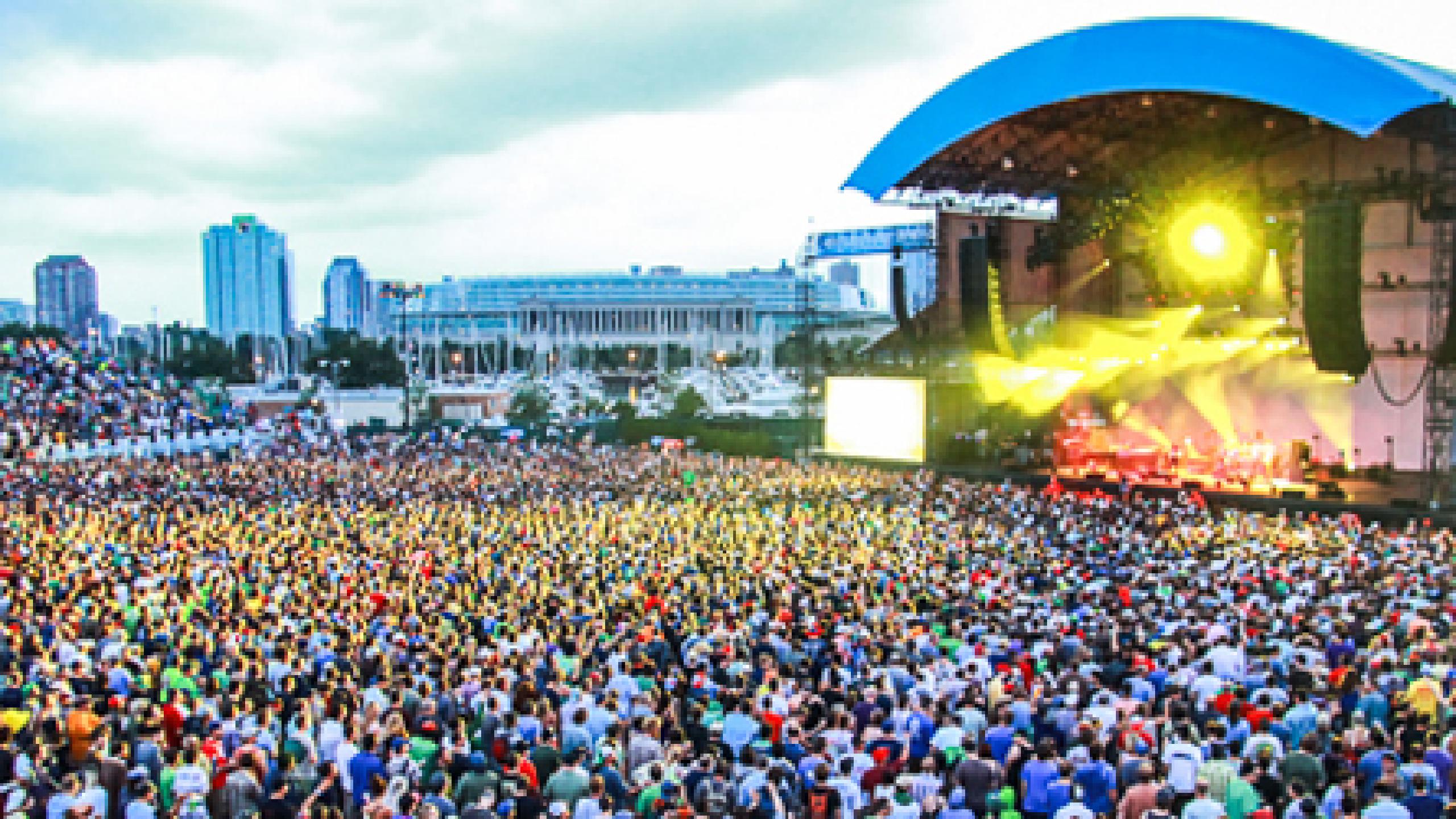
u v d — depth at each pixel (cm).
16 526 3662
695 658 1852
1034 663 1752
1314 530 3550
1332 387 5616
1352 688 1527
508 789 1264
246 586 2572
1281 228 5169
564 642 2028
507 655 1822
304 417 9738
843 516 4041
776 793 1190
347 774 1345
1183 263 5744
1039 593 2466
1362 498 4778
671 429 8600
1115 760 1323
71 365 8088
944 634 2028
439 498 4775
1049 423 6731
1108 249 6525
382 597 2414
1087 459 6053
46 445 6388
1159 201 5678
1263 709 1405
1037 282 6756
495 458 6919
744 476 5550
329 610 2294
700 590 2494
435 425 10100
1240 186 5716
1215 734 1279
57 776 1376
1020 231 6794
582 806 1151
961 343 6844
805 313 8412
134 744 1446
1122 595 2377
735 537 3412
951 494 4744
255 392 13212
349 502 4488
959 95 5381
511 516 4094
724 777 1209
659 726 1417
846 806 1195
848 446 7088
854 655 1838
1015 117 5547
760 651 1866
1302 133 5359
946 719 1432
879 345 7419
